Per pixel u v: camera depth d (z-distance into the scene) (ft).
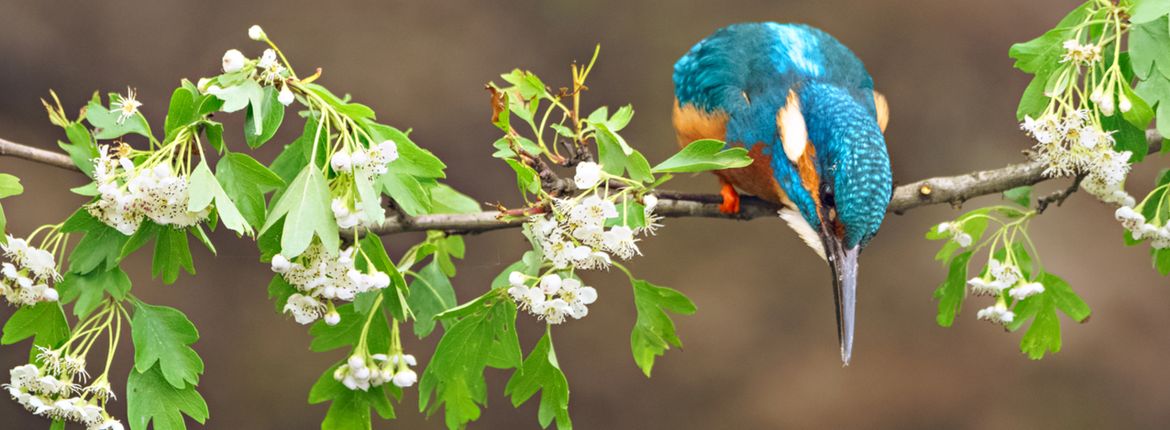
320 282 15.98
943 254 21.99
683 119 26.58
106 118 16.75
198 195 14.94
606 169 16.72
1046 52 18.40
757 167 24.40
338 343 17.93
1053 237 50.96
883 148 22.88
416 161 16.30
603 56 52.01
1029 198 22.70
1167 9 17.33
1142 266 50.85
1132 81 18.58
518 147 17.54
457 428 18.76
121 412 42.70
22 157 17.19
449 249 21.13
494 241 47.73
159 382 16.16
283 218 15.90
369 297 17.81
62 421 16.20
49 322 16.14
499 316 17.24
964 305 51.11
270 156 44.09
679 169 16.62
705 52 26.68
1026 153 18.99
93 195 16.12
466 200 22.18
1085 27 18.49
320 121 15.92
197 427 45.70
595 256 16.39
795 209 24.09
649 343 18.85
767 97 24.94
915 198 23.03
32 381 15.79
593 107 51.62
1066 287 21.02
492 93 17.46
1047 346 21.26
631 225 16.87
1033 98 18.63
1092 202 51.39
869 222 22.53
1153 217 20.01
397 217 19.90
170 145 15.46
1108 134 17.79
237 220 15.02
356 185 15.53
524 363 17.52
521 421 47.75
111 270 16.07
